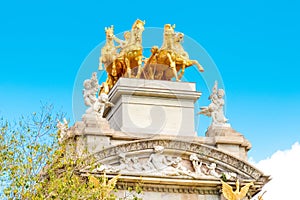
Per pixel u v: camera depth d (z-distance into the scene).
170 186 58.97
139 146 58.66
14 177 46.19
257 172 59.84
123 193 57.88
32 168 47.16
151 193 58.69
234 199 58.94
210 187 59.56
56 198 46.62
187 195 59.25
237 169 59.88
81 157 51.31
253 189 59.97
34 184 47.09
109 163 57.88
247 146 61.66
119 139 59.50
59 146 49.06
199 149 59.53
